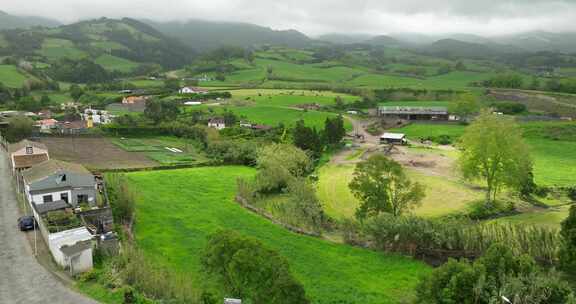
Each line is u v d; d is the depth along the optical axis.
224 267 40.78
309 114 185.00
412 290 47.03
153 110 169.00
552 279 39.69
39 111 181.88
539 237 55.53
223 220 70.38
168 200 79.19
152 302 38.31
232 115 167.75
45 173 64.19
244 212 75.31
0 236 54.41
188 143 139.88
